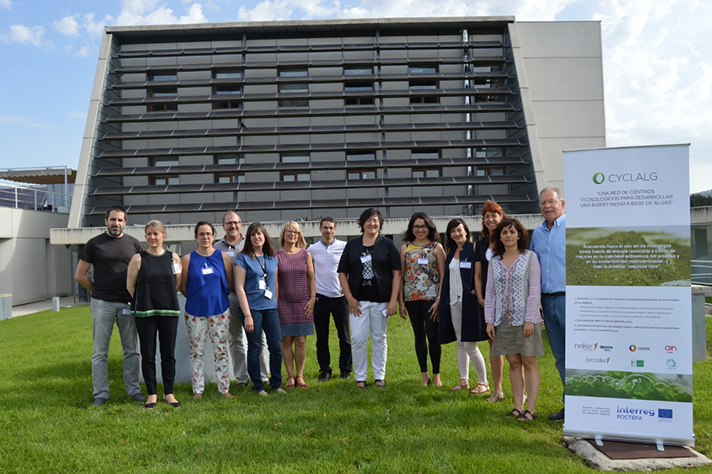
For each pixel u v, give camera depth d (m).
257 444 4.00
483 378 5.59
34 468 3.69
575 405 4.16
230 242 6.36
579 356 4.20
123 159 23.02
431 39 24.89
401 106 23.25
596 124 24.20
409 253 5.93
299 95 22.98
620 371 4.08
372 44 24.22
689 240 3.96
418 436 4.12
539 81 24.27
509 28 23.98
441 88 23.83
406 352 7.93
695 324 6.73
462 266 5.42
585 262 4.23
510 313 4.66
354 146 22.42
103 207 21.50
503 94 23.16
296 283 5.96
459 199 21.73
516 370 4.71
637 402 4.01
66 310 18.12
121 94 23.66
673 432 3.88
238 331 6.12
